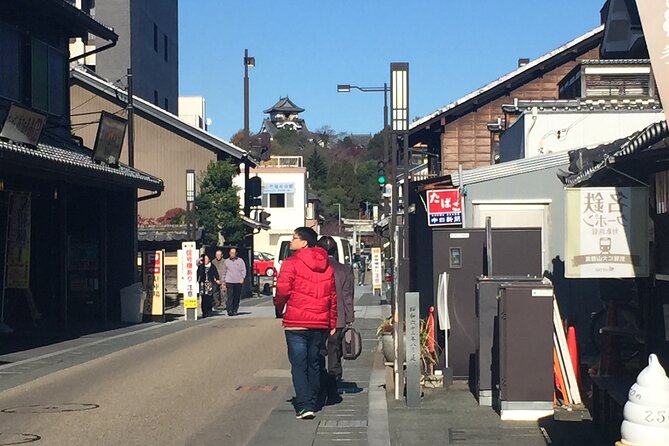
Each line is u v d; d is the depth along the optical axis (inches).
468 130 1322.6
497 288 376.2
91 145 1557.6
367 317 909.2
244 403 403.9
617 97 1056.2
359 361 552.7
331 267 386.6
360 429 345.7
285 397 419.2
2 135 601.3
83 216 868.6
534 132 898.7
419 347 380.5
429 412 368.8
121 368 515.2
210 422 360.8
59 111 826.2
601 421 322.7
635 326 421.7
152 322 848.3
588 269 379.6
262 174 2723.9
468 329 439.5
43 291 837.2
